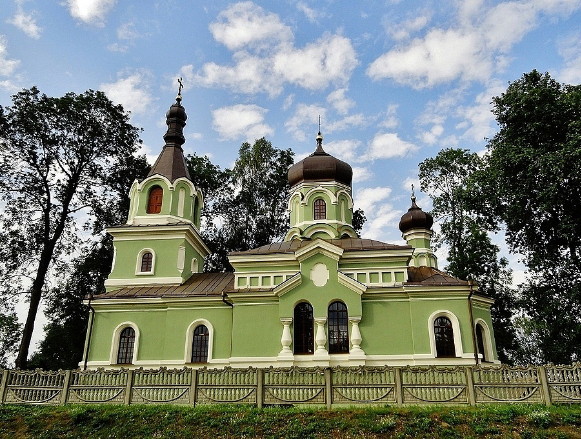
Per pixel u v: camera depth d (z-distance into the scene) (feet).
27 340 114.11
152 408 59.36
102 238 137.49
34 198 120.78
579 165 91.15
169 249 110.83
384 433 51.34
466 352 85.92
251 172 161.89
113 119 129.39
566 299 105.60
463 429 51.39
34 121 116.16
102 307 101.45
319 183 120.26
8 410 61.46
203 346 96.43
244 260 98.58
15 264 118.11
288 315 89.51
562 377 58.03
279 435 51.93
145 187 117.80
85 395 63.82
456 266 142.82
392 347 87.56
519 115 106.93
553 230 107.34
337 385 59.36
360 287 89.45
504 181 108.37
